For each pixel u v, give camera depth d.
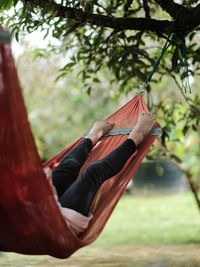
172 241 8.36
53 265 6.29
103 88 11.28
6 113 2.24
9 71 2.22
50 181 2.83
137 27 4.16
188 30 4.05
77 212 2.92
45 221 2.51
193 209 12.38
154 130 3.54
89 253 7.30
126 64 4.86
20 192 2.42
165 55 4.98
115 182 3.35
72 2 4.14
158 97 7.76
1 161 2.33
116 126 3.80
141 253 7.25
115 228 10.13
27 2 3.94
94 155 3.66
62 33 4.79
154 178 15.84
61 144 14.49
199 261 6.43
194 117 5.38
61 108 14.10
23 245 2.63
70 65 4.94
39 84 11.12
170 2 4.00
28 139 2.36
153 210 12.62
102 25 4.15
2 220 2.50
